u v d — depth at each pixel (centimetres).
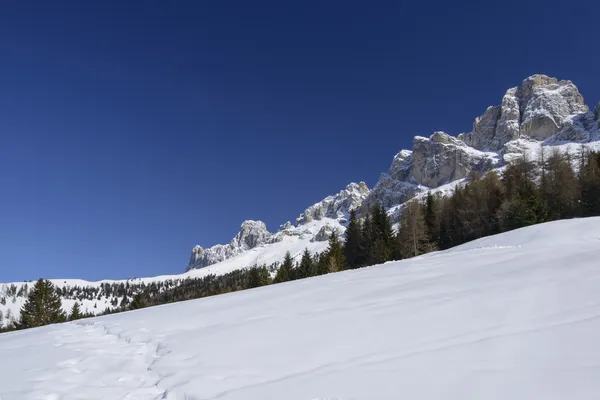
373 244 5578
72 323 1475
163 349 805
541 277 1055
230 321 1022
